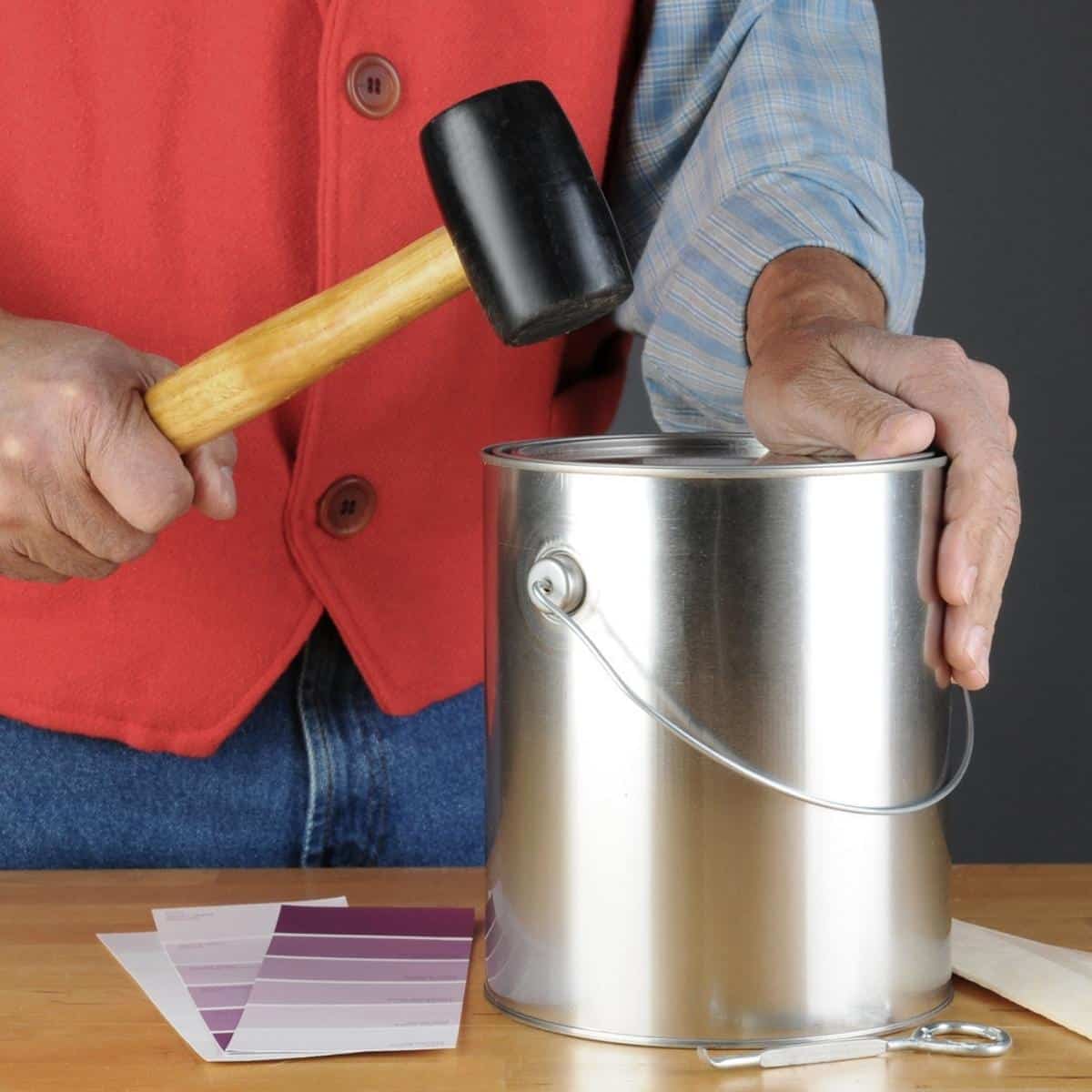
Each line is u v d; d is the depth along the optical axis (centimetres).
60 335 115
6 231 134
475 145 98
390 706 147
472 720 155
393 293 106
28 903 130
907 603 103
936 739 106
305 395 139
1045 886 133
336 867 148
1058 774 350
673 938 102
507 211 97
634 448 123
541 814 104
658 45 155
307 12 133
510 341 101
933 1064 100
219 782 148
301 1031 103
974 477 104
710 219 143
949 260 342
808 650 99
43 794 145
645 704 99
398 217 139
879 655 101
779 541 98
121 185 133
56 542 118
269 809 149
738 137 145
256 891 133
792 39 151
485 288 99
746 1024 102
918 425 101
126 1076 98
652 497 98
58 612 139
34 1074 98
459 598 150
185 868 146
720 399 147
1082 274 342
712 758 100
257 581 141
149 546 120
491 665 109
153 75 131
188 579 139
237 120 134
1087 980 108
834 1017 103
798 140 144
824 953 102
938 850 107
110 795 146
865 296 135
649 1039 103
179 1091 96
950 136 339
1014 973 110
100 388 111
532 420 155
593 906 103
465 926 123
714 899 101
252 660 142
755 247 137
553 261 97
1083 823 350
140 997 110
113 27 130
